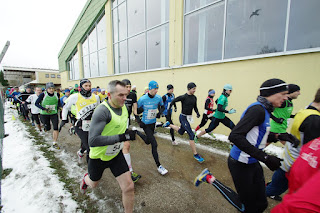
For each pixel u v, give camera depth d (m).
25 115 8.00
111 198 2.35
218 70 5.02
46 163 3.39
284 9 3.81
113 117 1.66
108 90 1.64
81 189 2.23
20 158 3.60
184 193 2.48
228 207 2.19
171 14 6.21
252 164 1.54
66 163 3.47
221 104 3.78
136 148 4.34
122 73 9.12
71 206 2.18
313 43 3.49
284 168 1.83
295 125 1.68
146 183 2.74
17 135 5.43
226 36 4.89
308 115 1.56
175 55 6.25
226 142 4.50
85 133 2.90
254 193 1.55
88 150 2.92
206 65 5.29
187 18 5.93
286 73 3.81
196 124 5.77
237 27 4.64
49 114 4.42
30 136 5.34
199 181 1.91
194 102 3.61
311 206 0.83
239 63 4.55
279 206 0.99
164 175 2.98
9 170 3.11
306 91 3.59
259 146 1.47
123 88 1.61
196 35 5.72
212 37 5.27
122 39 9.38
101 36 11.28
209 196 2.41
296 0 3.61
